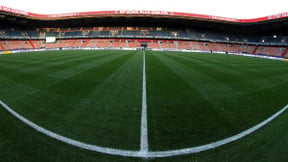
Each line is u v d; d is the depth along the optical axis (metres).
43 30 49.44
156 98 4.86
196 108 4.19
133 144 2.61
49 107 4.12
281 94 5.78
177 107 4.21
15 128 3.10
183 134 2.94
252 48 43.03
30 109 4.01
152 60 15.31
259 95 5.55
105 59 14.95
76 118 3.52
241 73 9.81
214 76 8.46
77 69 9.41
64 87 5.83
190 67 11.39
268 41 42.09
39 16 40.72
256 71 10.97
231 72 10.01
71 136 2.83
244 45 45.84
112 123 3.31
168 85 6.36
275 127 3.31
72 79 7.02
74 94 5.10
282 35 40.66
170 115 3.73
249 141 2.76
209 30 51.69
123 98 4.81
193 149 2.51
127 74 8.27
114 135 2.87
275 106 4.58
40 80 6.83
